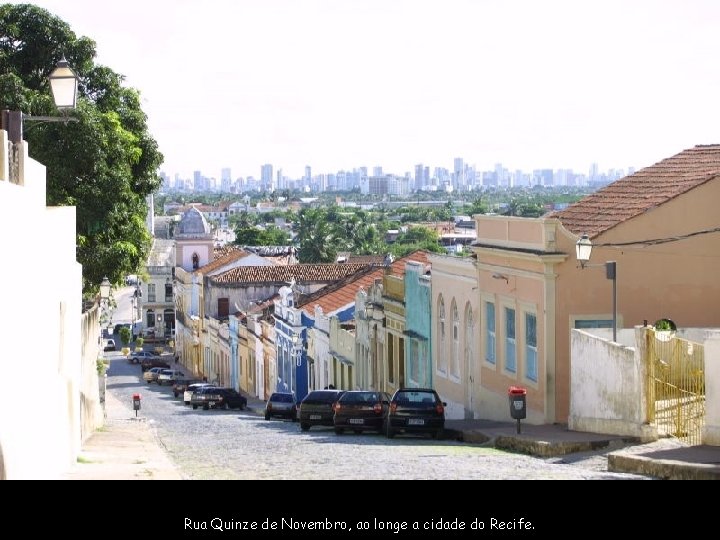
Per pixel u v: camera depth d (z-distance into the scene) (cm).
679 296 3244
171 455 2500
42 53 4041
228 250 13100
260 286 9738
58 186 3703
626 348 2512
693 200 3241
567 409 3172
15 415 1502
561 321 3172
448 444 2917
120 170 3838
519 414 2839
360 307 5116
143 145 4219
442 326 4128
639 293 3219
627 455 2077
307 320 6259
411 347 4466
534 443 2516
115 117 3950
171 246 15050
